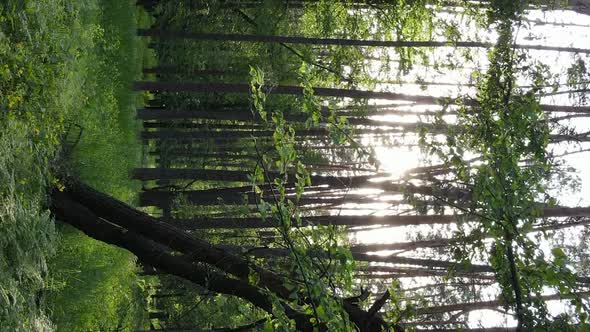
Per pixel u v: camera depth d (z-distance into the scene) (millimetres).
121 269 14188
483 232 7637
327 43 16844
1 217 8469
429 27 17094
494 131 8234
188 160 23188
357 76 18469
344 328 6371
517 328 7082
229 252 9125
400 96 16250
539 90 9703
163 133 19328
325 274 6758
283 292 8234
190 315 16812
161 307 20312
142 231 9719
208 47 18344
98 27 12320
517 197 7578
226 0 17750
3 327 8219
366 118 18562
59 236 10609
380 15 17781
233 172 16406
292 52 18266
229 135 19656
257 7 17797
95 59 13359
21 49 8914
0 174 8562
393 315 7199
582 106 14539
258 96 7160
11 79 8773
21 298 8570
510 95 9023
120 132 15328
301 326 7711
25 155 9141
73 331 12016
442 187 10359
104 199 10219
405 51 17500
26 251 8820
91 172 12570
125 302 16141
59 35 10367
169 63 18844
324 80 18797
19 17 8977
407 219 14188
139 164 19078
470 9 15734
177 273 9398
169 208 18453
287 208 7090
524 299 7113
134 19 16625
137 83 16391
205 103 19422
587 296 7242
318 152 21094
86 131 12273
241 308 7207
